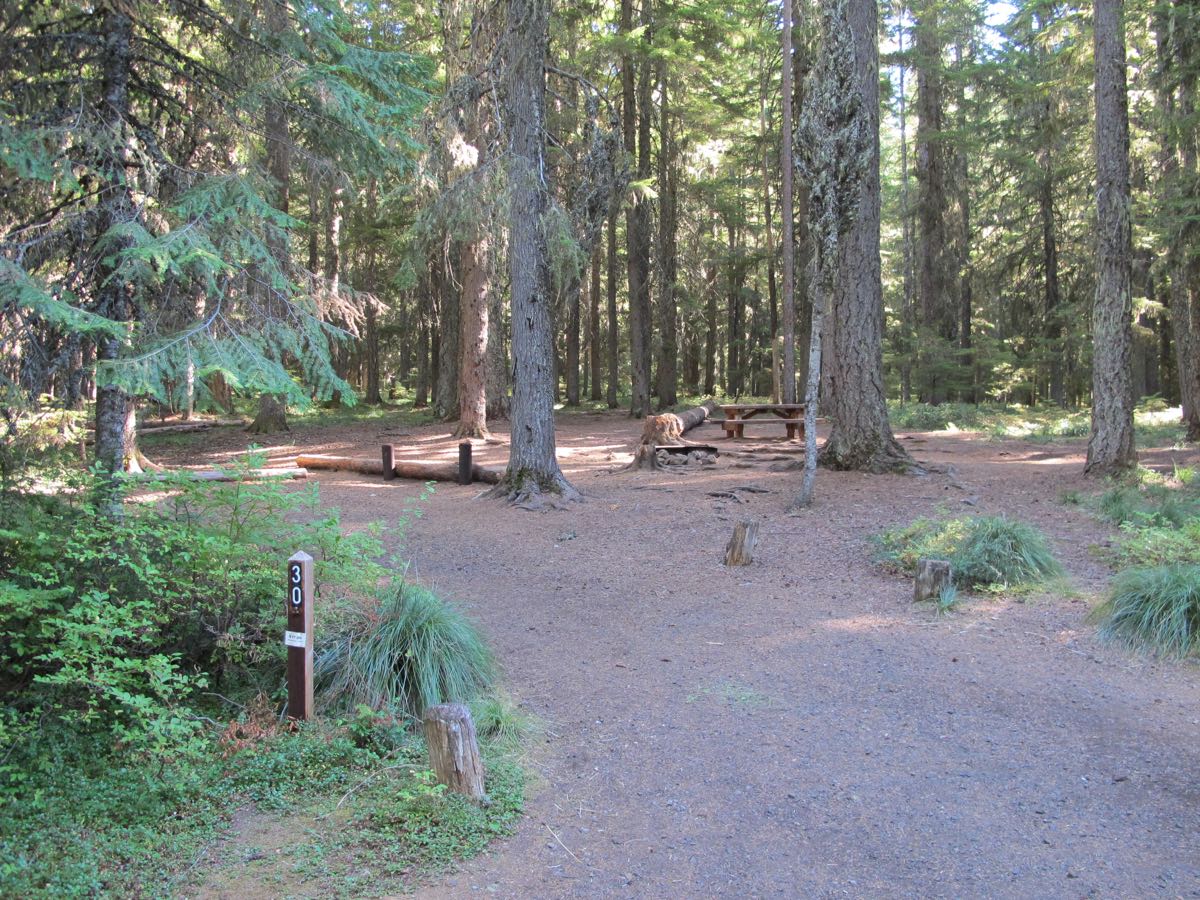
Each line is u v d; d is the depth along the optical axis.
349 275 31.67
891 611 7.07
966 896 3.42
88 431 7.11
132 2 5.89
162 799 4.02
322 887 3.40
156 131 6.74
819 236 10.09
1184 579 6.19
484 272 19.44
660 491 12.19
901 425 21.08
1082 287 25.91
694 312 30.59
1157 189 15.88
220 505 5.53
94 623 4.18
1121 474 11.30
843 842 3.85
